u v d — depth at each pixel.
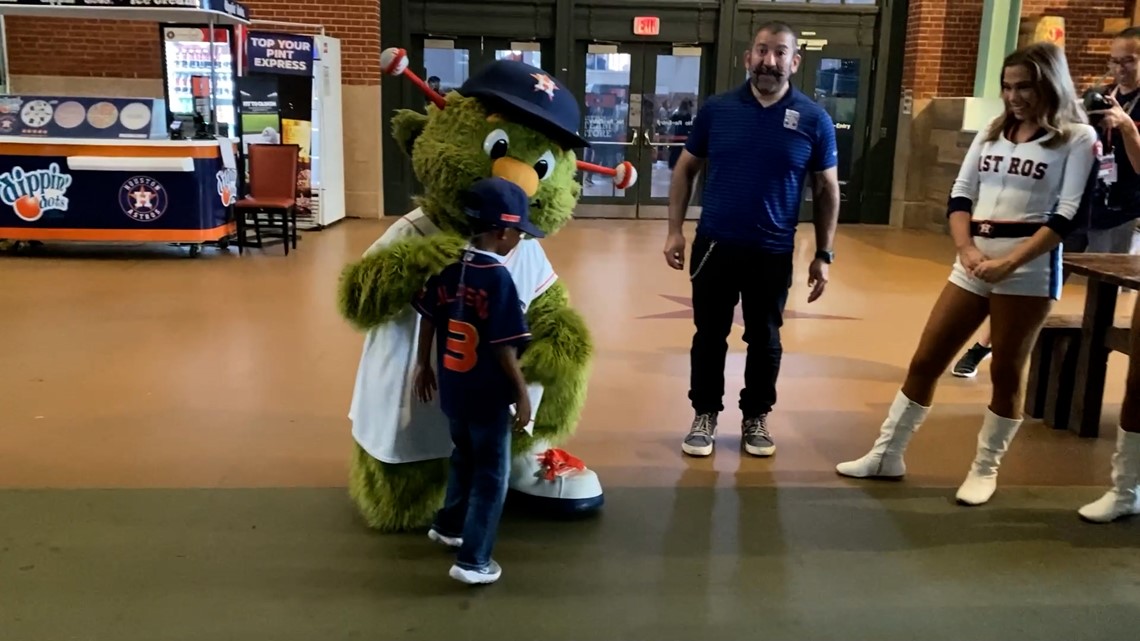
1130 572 2.57
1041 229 2.74
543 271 2.55
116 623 2.19
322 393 3.98
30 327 5.02
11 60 9.98
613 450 3.43
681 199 3.41
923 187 10.76
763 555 2.62
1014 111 2.82
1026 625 2.29
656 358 4.78
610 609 2.31
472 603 2.32
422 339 2.39
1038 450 3.53
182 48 8.05
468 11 10.46
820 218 3.30
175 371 4.25
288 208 7.60
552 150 2.47
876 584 2.48
